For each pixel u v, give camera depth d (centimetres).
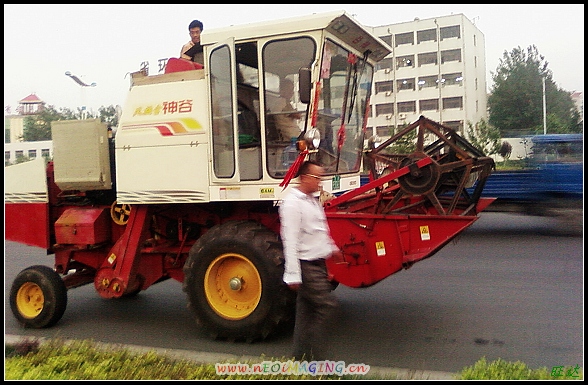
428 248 519
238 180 553
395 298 714
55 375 438
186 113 568
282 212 443
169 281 869
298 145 508
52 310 622
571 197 1230
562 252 1018
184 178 568
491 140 2731
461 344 536
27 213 685
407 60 5359
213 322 548
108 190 666
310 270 445
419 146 604
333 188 595
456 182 599
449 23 5219
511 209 1299
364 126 680
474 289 752
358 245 537
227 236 540
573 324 589
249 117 559
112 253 624
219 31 554
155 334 597
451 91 5219
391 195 605
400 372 453
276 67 545
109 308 714
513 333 565
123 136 591
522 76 4662
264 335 534
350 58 601
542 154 1268
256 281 543
